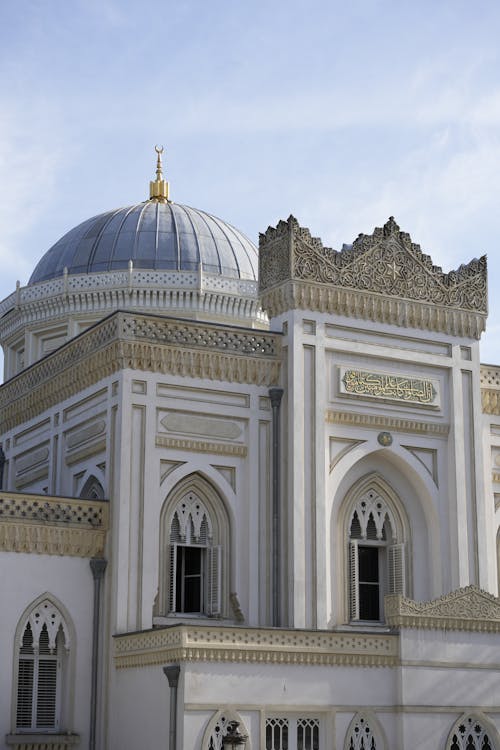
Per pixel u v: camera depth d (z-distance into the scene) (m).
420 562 32.22
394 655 28.00
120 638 28.19
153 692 26.75
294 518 29.98
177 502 30.11
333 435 31.12
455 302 33.28
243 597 29.92
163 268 40.78
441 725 28.05
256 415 30.84
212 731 25.78
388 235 32.69
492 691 28.81
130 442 29.31
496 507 33.78
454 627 28.72
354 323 31.80
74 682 28.59
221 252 41.81
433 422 32.53
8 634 28.23
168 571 29.59
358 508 31.98
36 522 28.78
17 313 41.62
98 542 29.31
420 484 32.22
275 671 26.77
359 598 31.88
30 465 34.94
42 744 27.91
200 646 25.97
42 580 28.77
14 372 42.31
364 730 27.56
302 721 27.00
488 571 32.41
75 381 31.92
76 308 40.12
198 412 30.22
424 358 32.59
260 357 30.95
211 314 39.84
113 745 27.88
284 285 31.27
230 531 30.23
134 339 29.70
